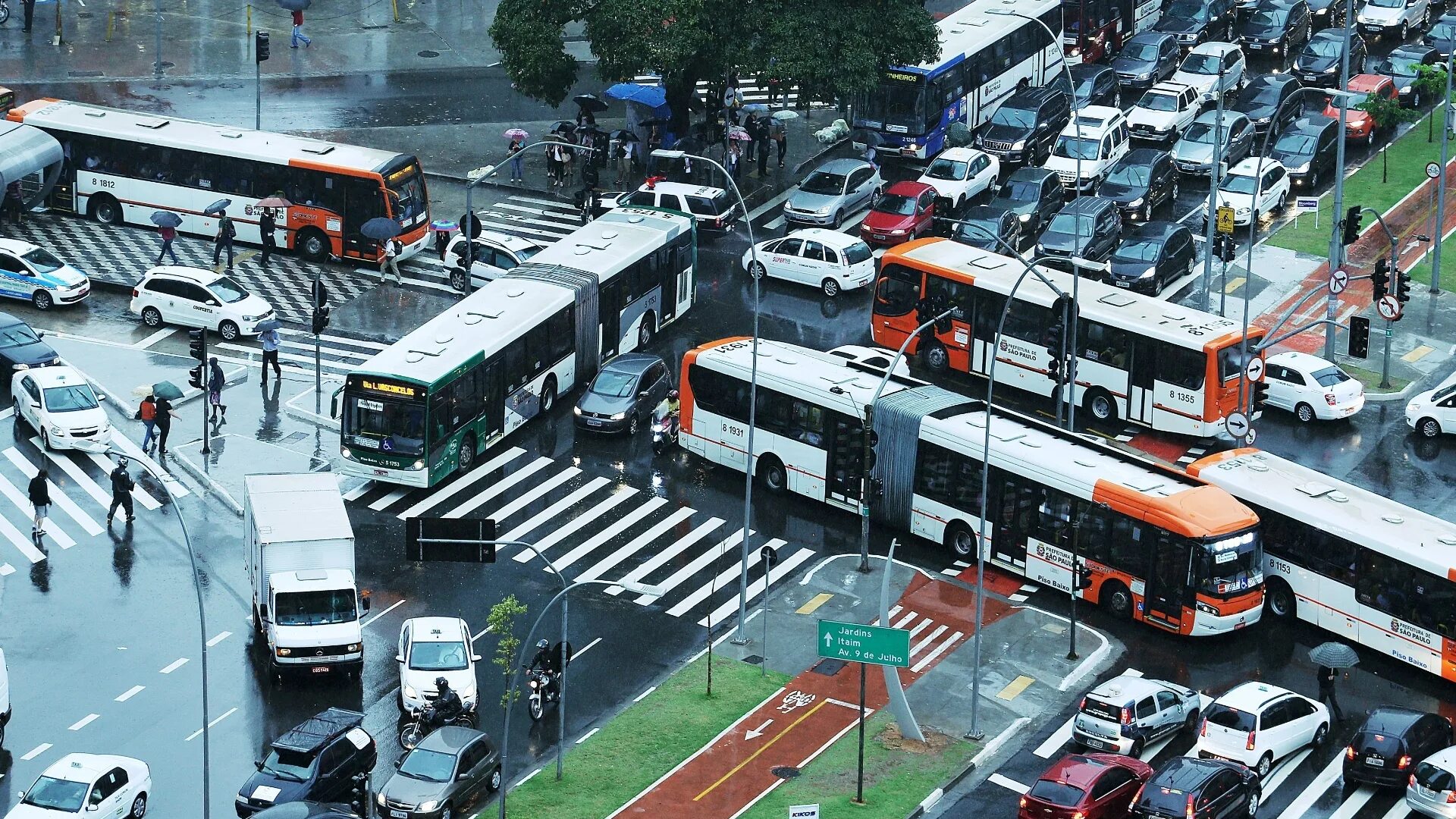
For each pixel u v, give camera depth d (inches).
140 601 4448.8
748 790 3836.1
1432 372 5620.1
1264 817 3750.0
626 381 5285.4
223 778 3853.3
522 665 3732.8
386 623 4392.2
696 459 5187.0
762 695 4185.5
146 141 6279.5
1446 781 3678.6
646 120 6673.2
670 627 4431.6
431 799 3649.1
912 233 6240.2
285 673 4148.6
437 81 7416.3
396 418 4854.8
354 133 6909.5
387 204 6058.1
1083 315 5295.3
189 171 6259.8
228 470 4987.7
